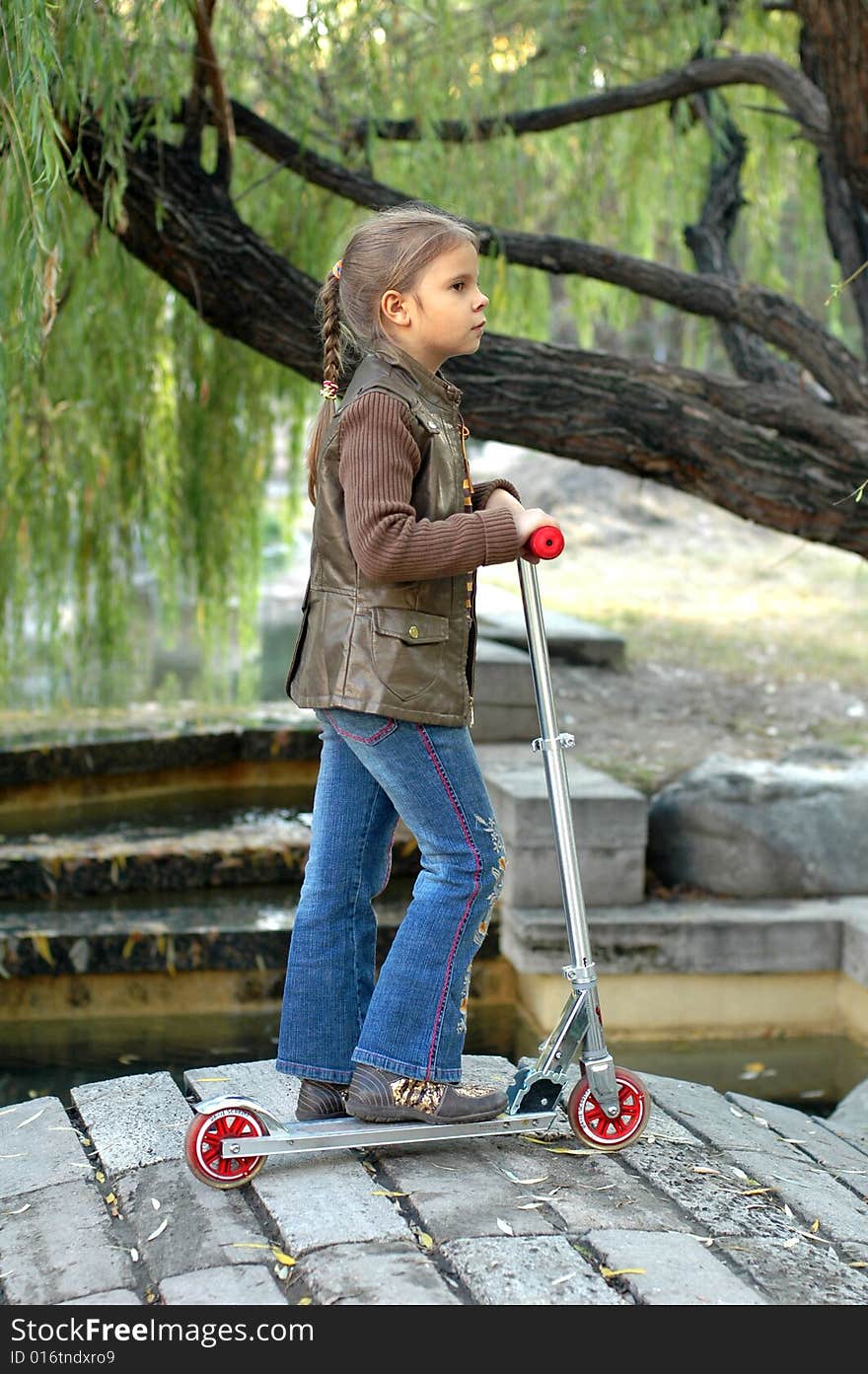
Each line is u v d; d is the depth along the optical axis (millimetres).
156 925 6043
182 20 5254
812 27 5219
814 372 6355
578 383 5801
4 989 5871
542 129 6918
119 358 7418
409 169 7191
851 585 12594
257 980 6062
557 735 2889
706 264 7734
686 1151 3152
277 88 6527
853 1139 3629
